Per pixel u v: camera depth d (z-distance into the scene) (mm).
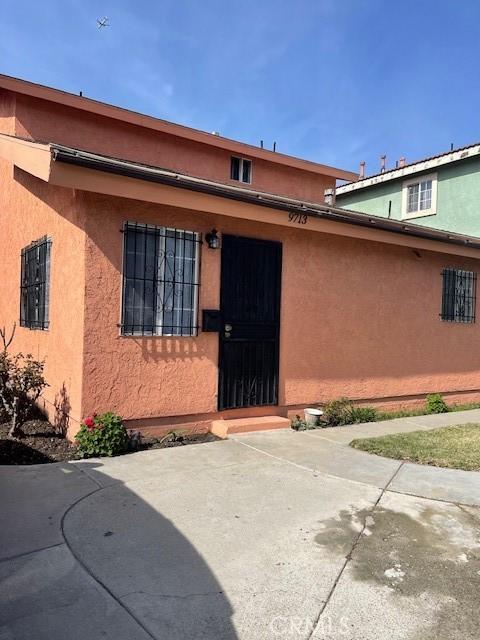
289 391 7480
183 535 3539
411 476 5039
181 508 4023
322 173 15781
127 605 2686
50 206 6816
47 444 5773
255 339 7078
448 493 4562
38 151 5398
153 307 6105
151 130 12297
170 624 2541
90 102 10992
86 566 3070
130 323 5914
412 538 3625
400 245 8578
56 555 3188
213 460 5391
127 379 5883
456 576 3109
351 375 8281
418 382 9328
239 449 5871
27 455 5355
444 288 9820
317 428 7289
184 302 6367
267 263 7184
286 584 2953
